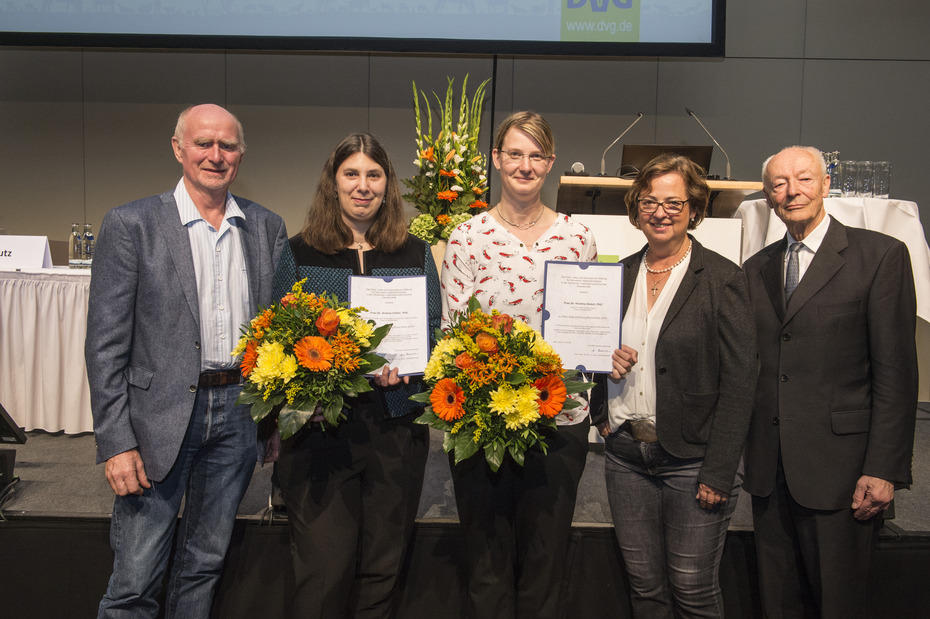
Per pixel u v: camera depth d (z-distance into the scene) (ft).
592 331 5.18
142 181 15.07
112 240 5.08
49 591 6.93
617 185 9.30
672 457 5.25
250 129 15.02
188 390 5.13
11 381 10.29
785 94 14.66
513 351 4.59
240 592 6.59
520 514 5.17
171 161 15.03
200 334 5.21
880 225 8.58
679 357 5.09
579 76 14.84
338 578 5.04
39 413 10.40
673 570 5.29
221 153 5.19
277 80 14.93
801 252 5.58
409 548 6.66
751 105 14.73
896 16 14.40
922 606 6.62
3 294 10.18
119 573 5.14
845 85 14.58
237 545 6.63
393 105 14.98
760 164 14.78
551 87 14.85
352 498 5.24
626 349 5.21
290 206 15.15
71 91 14.94
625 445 5.48
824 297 5.29
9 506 7.26
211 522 5.56
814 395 5.28
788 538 5.59
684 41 12.98
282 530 6.61
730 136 14.79
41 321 10.22
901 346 5.10
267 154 15.08
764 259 5.83
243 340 4.80
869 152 14.64
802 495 5.24
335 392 4.69
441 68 14.90
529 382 4.55
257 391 4.69
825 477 5.21
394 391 5.26
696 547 5.16
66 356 10.21
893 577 6.62
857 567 5.26
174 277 5.13
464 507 5.19
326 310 4.64
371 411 5.23
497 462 4.46
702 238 9.03
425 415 4.70
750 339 4.99
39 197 15.12
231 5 13.17
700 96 14.76
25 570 6.94
